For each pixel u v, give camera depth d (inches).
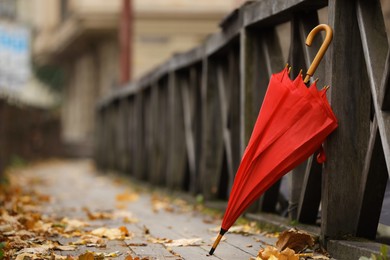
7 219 276.5
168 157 470.0
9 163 797.9
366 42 202.8
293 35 246.4
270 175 200.1
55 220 305.4
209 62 364.2
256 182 200.7
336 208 209.5
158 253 215.8
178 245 229.8
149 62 1123.3
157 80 493.4
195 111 400.2
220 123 366.0
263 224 261.4
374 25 205.0
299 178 248.8
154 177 504.4
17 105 899.4
